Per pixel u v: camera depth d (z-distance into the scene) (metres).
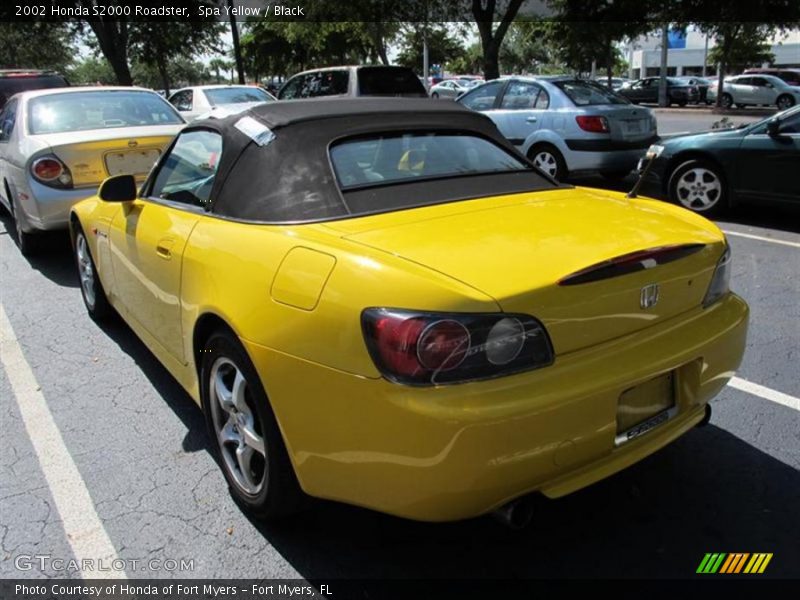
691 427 2.53
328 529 2.67
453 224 2.50
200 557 2.54
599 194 3.22
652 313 2.32
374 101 3.29
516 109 9.73
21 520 2.77
